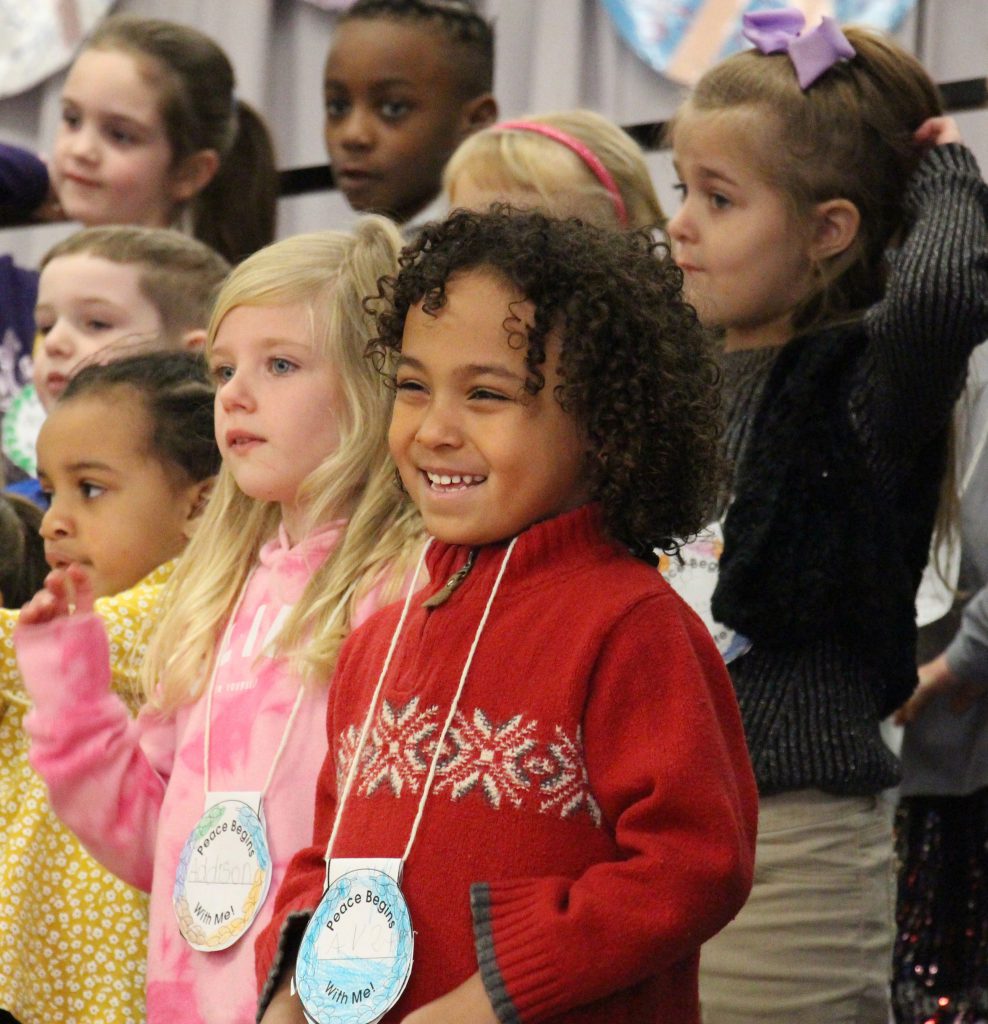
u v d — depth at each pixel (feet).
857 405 24.72
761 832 23.70
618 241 18.78
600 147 32.50
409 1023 16.31
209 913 21.02
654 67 42.80
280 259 23.35
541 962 16.16
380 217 24.57
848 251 26.76
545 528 17.97
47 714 22.41
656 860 16.39
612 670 17.19
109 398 27.30
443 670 17.97
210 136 42.19
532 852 16.96
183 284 35.12
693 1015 18.07
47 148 50.83
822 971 23.57
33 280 42.78
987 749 31.24
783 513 23.99
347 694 19.29
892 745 29.63
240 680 22.26
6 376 41.78
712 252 26.78
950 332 24.17
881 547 24.03
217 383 23.99
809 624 23.48
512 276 17.69
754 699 23.81
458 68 43.01
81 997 24.48
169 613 23.70
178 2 49.60
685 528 18.62
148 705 23.47
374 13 43.19
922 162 26.73
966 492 31.32
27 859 24.86
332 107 43.57
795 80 26.84
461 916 16.92
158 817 22.72
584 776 17.17
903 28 40.22
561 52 44.27
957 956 31.73
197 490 27.35
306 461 22.82
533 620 17.74
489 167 31.86
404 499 22.77
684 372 18.40
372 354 20.13
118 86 40.91
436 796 17.43
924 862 32.07
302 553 22.86
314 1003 17.17
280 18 48.85
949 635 32.89
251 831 21.09
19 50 50.72
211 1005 20.83
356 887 17.42
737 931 23.79
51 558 27.22
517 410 17.57
